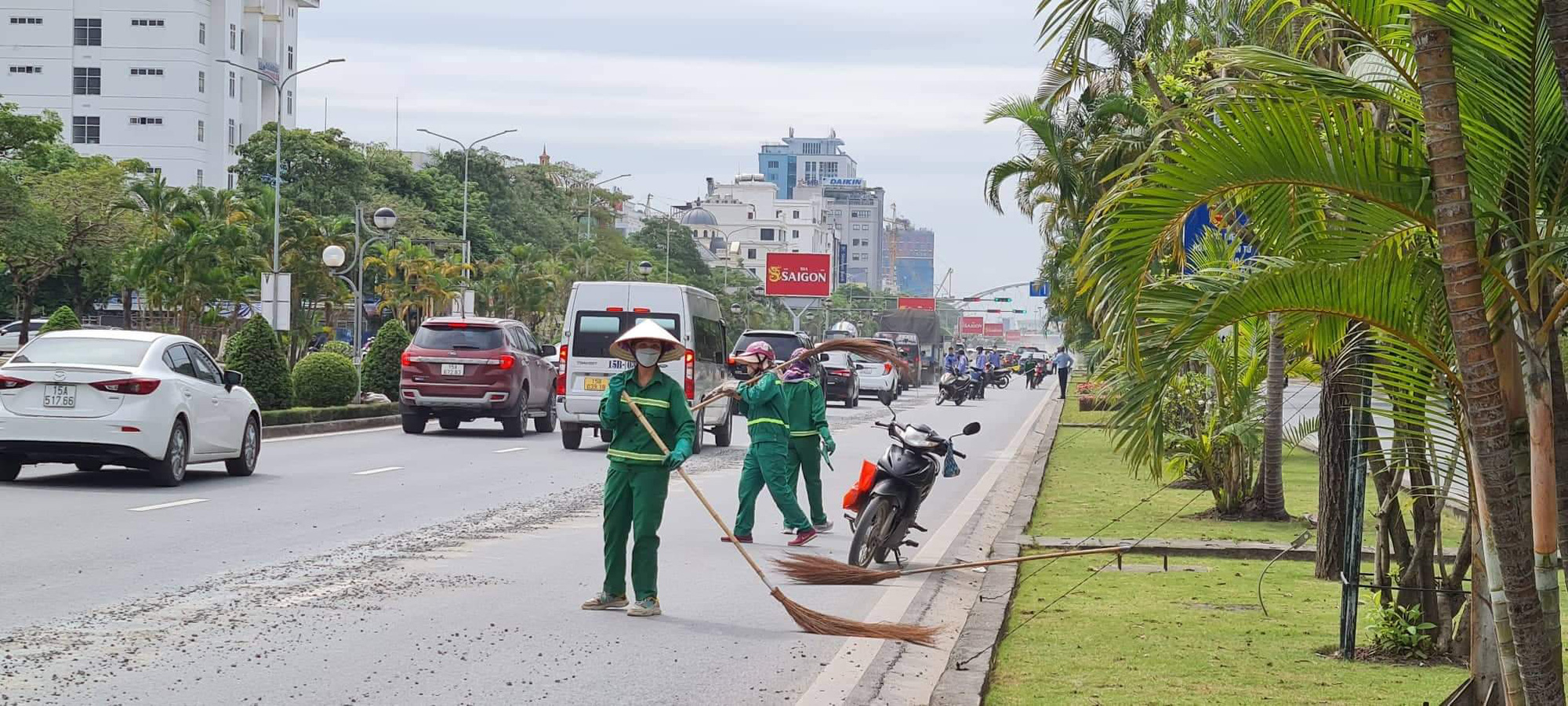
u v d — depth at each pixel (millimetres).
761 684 8562
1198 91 7188
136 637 9305
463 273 91875
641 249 155625
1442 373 6723
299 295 80875
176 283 75500
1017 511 17625
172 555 12844
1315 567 12844
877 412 48156
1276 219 6750
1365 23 6465
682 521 17062
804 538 15250
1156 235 6195
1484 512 6051
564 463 24297
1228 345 17688
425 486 19891
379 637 9578
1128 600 11352
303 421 31953
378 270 98312
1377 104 6824
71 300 93812
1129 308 6203
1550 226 6043
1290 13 7207
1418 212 6102
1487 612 6973
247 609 10438
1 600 10430
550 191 142000
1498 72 5773
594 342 27328
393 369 40562
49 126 65312
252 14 128500
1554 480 5801
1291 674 8594
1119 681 8359
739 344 42562
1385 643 9086
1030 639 9664
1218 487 17766
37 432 17484
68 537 13727
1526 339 5812
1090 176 28891
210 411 19266
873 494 13156
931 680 8852
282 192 98062
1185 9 19297
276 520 15617
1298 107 6086
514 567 12891
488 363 30453
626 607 10906
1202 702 7840
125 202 73938
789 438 15945
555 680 8484
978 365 64250
